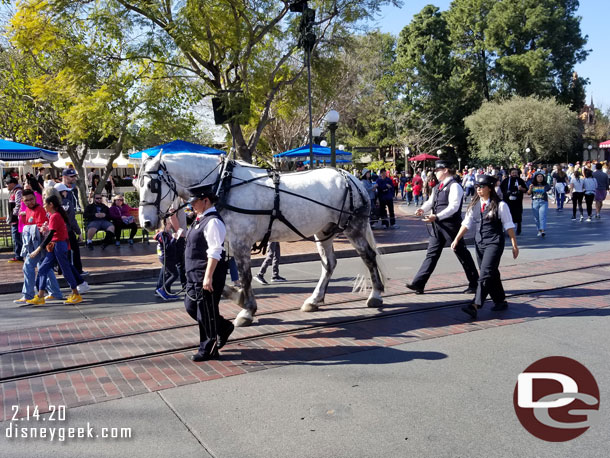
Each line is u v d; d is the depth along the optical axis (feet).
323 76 60.39
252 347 18.24
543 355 16.53
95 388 14.93
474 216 21.89
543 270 29.84
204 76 53.98
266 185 20.36
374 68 134.31
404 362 16.35
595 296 23.80
